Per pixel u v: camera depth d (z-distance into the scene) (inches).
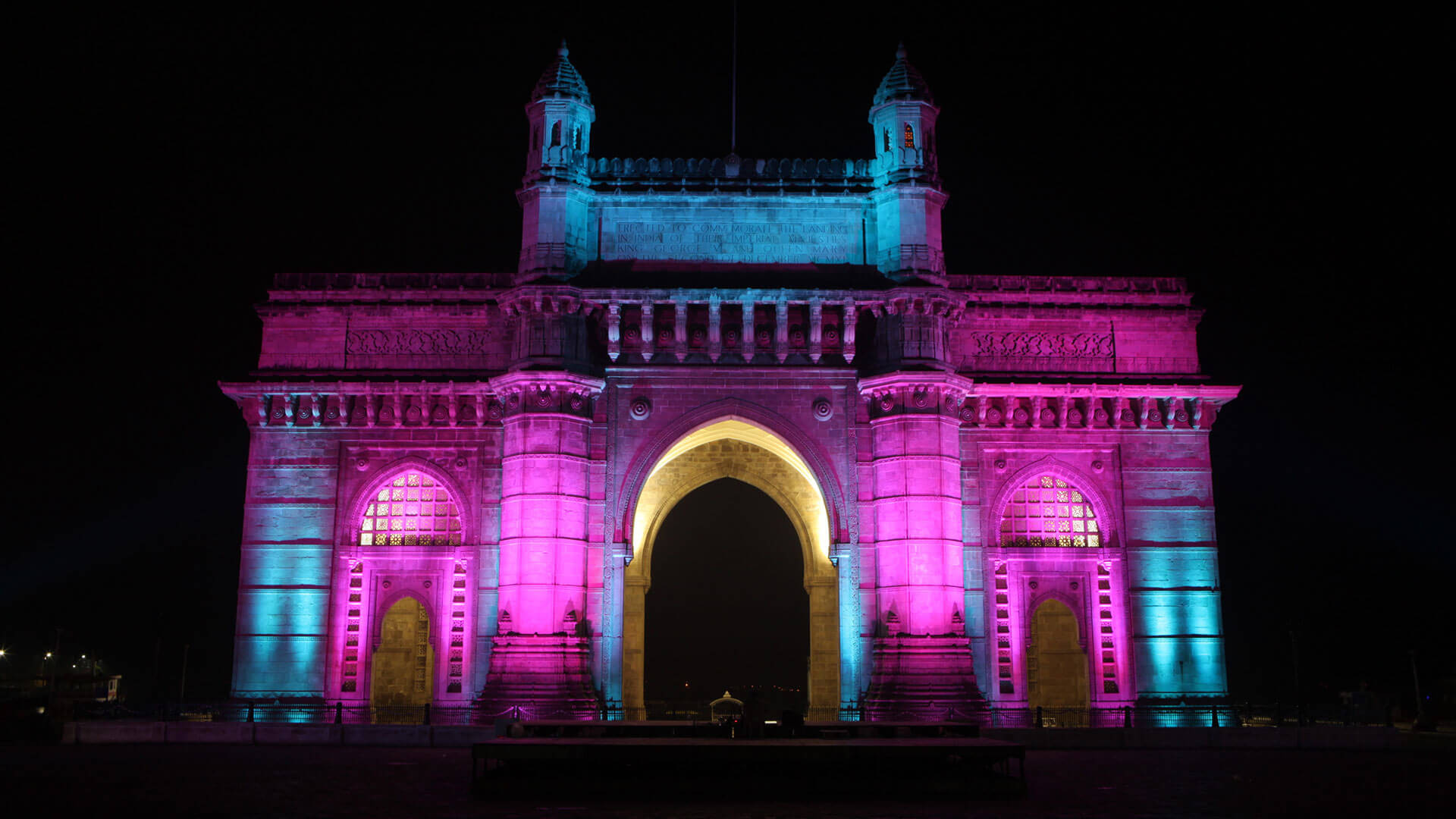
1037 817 898.7
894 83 2034.9
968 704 1780.3
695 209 2015.3
